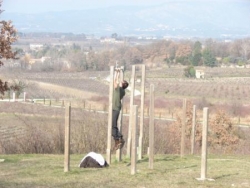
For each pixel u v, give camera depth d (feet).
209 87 490.08
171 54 635.66
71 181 63.41
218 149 158.61
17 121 179.93
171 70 595.47
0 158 92.12
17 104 280.51
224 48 645.51
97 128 116.06
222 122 176.35
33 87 411.34
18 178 66.33
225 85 513.04
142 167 75.41
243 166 82.64
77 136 114.32
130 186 60.95
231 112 278.46
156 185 61.82
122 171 70.85
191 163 84.07
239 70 606.96
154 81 511.81
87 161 74.79
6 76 356.79
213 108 279.90
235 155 108.37
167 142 121.60
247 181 66.59
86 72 546.26
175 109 257.34
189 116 156.66
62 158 92.68
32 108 254.47
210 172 74.08
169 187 60.85
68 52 650.84
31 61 570.46
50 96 372.58
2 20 85.81
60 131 116.47
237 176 70.79
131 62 547.90
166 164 81.35
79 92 396.57
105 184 61.77
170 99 347.15
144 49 623.77
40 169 74.64
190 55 629.10
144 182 63.41
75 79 490.08
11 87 93.45
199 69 599.57
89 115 124.67
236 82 540.93
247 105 313.32
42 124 125.08
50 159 90.74
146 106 204.13
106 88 425.28
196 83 522.06
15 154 105.50
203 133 65.82
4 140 119.65
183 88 469.57
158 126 133.90
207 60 631.56
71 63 570.46
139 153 86.07
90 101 304.71
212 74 586.45
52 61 588.91
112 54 561.43
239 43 639.35
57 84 450.71
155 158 90.89
